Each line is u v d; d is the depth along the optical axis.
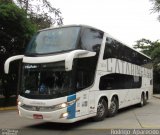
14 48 23.16
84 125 13.09
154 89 49.91
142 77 22.27
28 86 12.29
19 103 12.48
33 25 22.66
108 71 14.88
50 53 12.16
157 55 44.53
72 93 11.62
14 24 21.22
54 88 11.69
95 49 13.42
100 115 14.21
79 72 12.09
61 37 12.37
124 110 19.58
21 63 13.04
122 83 17.25
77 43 11.96
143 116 16.19
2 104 23.84
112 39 15.50
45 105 11.63
